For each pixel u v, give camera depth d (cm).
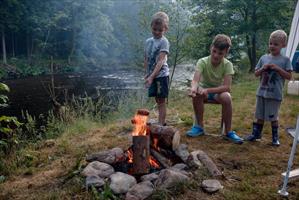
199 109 425
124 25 1023
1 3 3103
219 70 411
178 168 310
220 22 1667
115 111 770
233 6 1697
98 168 305
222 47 388
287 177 273
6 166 375
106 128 527
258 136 419
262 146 399
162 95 437
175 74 1328
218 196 273
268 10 1747
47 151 421
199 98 414
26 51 3588
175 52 928
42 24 3422
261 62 407
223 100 401
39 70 2839
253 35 1812
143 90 1013
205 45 1069
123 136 465
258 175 314
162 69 434
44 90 1667
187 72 1348
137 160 298
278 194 273
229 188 287
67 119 650
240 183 294
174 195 272
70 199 272
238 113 595
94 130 522
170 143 334
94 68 3212
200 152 331
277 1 1747
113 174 289
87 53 3703
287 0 1755
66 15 3456
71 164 361
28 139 572
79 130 542
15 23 3244
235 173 319
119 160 323
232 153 372
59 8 3578
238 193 276
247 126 498
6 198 290
